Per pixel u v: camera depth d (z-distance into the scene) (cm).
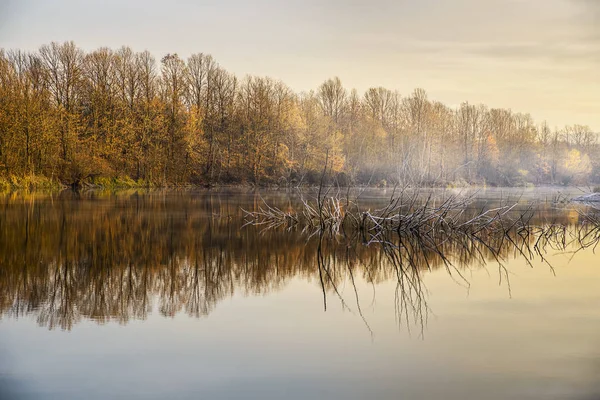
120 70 6425
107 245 1808
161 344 837
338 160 6575
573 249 1902
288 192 5450
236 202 3928
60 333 885
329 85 8112
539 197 4884
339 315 1005
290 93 7025
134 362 763
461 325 947
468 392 679
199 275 1358
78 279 1291
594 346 841
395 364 764
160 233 2128
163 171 6334
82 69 6159
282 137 6681
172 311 1022
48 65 6006
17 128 4856
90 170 5562
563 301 1118
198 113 6775
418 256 1705
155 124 6316
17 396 657
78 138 5856
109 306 1054
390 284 1280
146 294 1154
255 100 6819
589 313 1027
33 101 5059
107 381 700
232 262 1542
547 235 2281
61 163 5353
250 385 691
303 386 690
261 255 1669
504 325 948
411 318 988
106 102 6300
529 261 1627
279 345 837
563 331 914
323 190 5722
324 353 805
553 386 695
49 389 677
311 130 6675
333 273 1408
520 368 752
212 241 1942
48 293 1150
